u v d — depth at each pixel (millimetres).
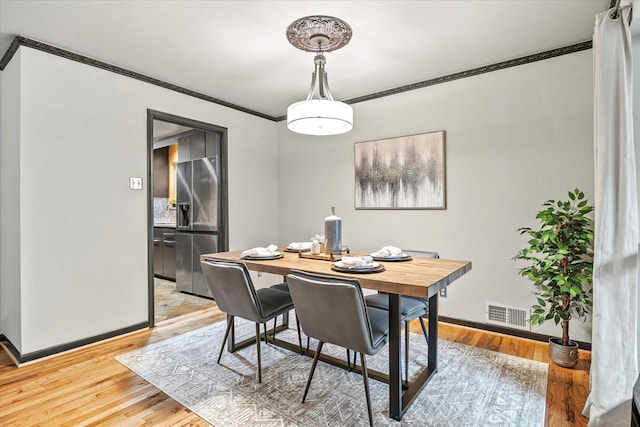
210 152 4520
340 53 2770
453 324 3221
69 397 2014
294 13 2205
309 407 1913
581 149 2637
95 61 2834
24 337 2471
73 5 2105
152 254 3229
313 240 2547
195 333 3062
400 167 3518
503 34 2488
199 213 4387
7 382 2188
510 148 2928
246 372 2318
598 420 1676
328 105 2178
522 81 2871
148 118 3211
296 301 1879
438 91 3289
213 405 1933
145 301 3174
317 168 4223
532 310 2840
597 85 1824
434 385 2123
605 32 1759
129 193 3064
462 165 3164
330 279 1701
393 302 1779
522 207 2879
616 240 1716
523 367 2352
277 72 3143
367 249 3775
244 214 4203
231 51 2727
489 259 3037
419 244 3416
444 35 2496
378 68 3066
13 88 2586
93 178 2830
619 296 1693
